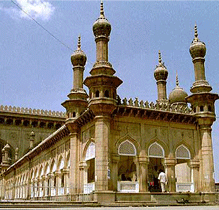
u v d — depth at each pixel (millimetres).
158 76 21250
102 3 16641
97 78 15086
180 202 15688
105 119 14906
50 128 38156
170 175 16359
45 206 12969
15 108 37156
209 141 17281
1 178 38969
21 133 37062
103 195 14031
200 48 17938
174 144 16875
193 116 17406
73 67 19469
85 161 17109
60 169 21062
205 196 16438
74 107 18547
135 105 16125
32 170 28703
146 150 16062
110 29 16141
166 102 20703
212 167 16984
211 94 17391
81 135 17797
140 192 15164
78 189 17219
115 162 15148
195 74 18031
